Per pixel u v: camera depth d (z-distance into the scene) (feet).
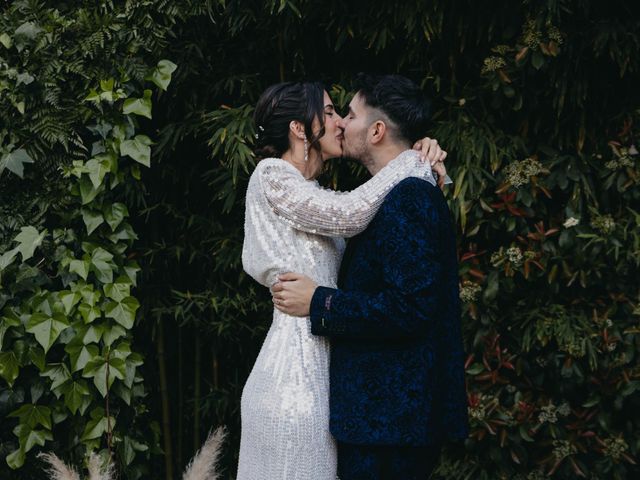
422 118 5.90
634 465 8.44
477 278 8.23
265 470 5.70
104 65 8.39
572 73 7.91
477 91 8.21
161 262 9.46
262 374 5.84
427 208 5.46
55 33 8.27
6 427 8.68
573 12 7.69
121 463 8.76
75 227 8.64
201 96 9.04
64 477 6.93
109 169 8.32
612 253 8.10
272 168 5.92
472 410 8.15
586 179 8.14
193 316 9.03
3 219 8.34
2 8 8.45
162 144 8.73
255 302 9.09
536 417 8.38
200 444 9.65
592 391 8.22
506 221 8.20
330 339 5.87
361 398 5.48
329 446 5.71
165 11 8.39
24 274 8.27
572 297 8.43
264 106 6.14
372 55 8.76
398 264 5.33
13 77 8.16
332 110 6.21
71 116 8.35
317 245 5.91
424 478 5.71
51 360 8.61
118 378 8.60
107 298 8.56
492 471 8.47
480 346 8.26
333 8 8.09
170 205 9.20
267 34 8.73
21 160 8.14
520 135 8.39
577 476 8.32
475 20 7.96
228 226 9.41
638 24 7.69
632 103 8.20
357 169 8.50
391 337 5.41
